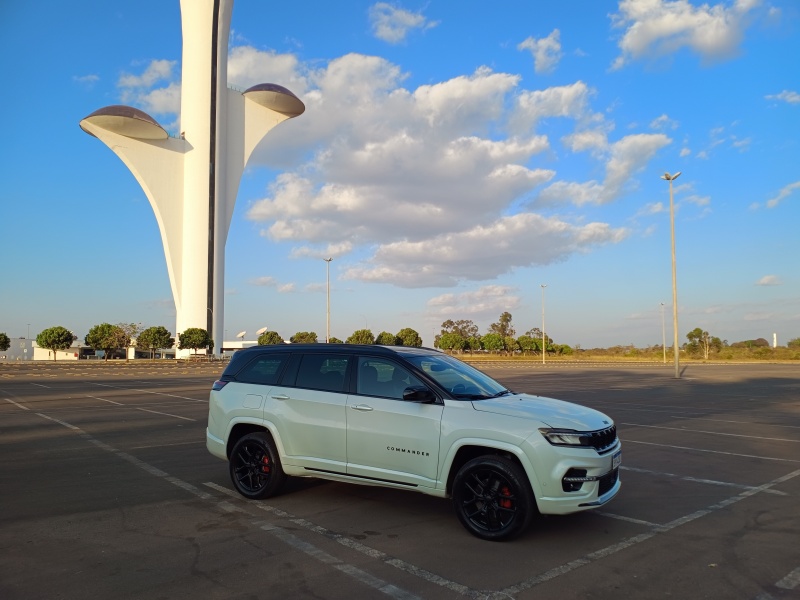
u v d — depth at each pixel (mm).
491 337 90438
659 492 7301
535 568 4754
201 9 79812
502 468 5293
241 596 4227
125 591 4293
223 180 82125
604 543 5363
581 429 5258
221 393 7223
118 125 73500
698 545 5328
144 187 77688
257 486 6809
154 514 6234
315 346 6805
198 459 9250
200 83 79938
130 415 15070
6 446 10438
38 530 5688
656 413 16000
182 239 79125
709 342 93562
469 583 4465
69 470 8430
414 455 5730
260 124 86312
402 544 5305
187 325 78125
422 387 5836
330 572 4668
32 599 4148
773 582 4492
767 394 22500
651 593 4289
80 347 97625
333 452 6223
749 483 7801
